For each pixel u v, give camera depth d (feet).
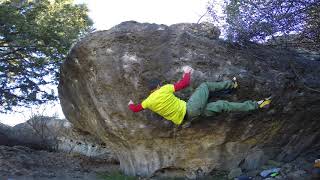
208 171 9.13
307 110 9.01
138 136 9.11
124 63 8.53
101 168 12.10
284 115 8.91
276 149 9.39
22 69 16.65
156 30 8.68
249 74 8.43
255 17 8.38
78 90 9.95
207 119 8.56
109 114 8.99
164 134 8.87
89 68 8.91
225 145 9.05
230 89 8.05
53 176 10.35
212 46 8.57
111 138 9.91
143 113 8.71
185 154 9.11
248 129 8.86
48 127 17.57
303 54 9.39
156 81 8.41
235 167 9.11
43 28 15.85
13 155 12.51
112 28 8.82
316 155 9.50
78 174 10.82
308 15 8.28
